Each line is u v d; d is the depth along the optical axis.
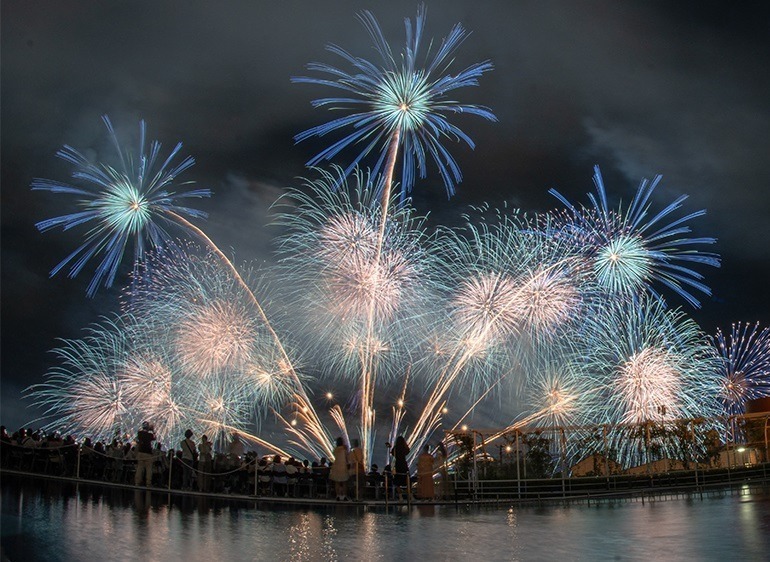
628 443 28.78
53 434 28.62
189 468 26.00
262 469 25.89
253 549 15.12
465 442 28.09
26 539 15.33
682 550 13.95
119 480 27.17
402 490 26.98
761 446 29.69
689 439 28.62
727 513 19.52
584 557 13.86
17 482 24.81
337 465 25.52
